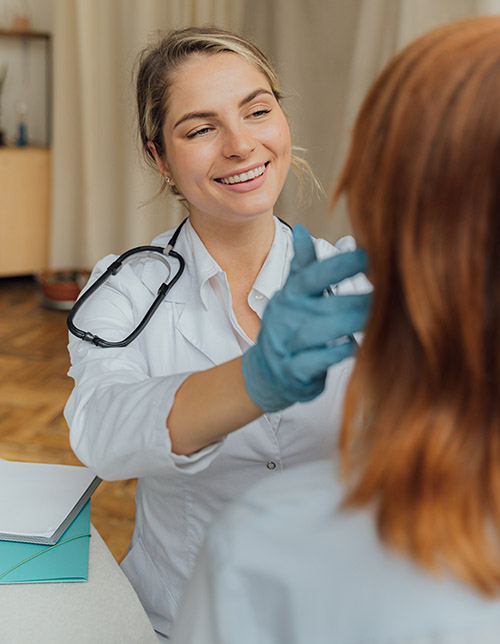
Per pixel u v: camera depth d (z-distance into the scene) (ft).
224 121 3.82
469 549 1.60
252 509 1.83
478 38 1.65
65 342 13.55
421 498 1.64
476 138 1.57
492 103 1.57
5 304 15.72
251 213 3.89
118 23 15.25
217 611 1.77
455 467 1.65
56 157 16.42
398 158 1.67
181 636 1.91
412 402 1.72
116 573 3.36
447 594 1.61
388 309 1.75
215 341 4.02
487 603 1.61
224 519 1.85
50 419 10.25
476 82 1.58
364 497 1.71
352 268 2.04
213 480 3.92
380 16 11.52
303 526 1.76
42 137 18.28
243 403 2.50
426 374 1.70
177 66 3.89
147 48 4.22
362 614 1.66
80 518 3.68
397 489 1.67
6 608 3.11
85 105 15.76
